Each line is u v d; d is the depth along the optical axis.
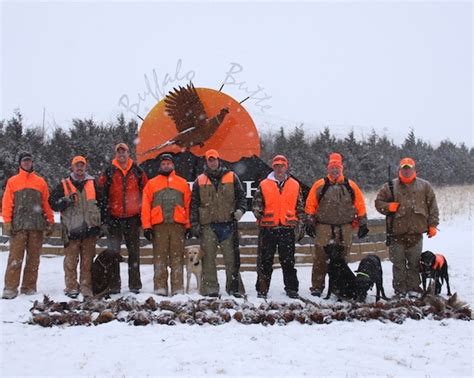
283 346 5.62
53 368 5.04
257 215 8.40
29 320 6.58
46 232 8.55
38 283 9.08
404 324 6.60
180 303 7.18
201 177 8.41
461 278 10.12
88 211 8.25
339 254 8.15
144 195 8.33
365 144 39.94
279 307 7.12
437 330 6.32
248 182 12.30
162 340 5.82
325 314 6.69
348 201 8.54
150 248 10.33
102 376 4.81
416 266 8.73
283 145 35.94
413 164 8.66
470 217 21.94
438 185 42.06
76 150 27.38
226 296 8.26
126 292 8.42
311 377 4.75
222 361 5.15
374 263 8.03
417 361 5.25
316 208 8.66
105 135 28.34
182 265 8.40
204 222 8.29
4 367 5.07
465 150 52.16
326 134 37.84
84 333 6.12
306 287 9.16
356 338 5.95
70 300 7.54
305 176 33.69
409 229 8.63
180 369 4.95
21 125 26.48
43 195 8.48
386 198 8.79
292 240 8.39
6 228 8.17
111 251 8.15
